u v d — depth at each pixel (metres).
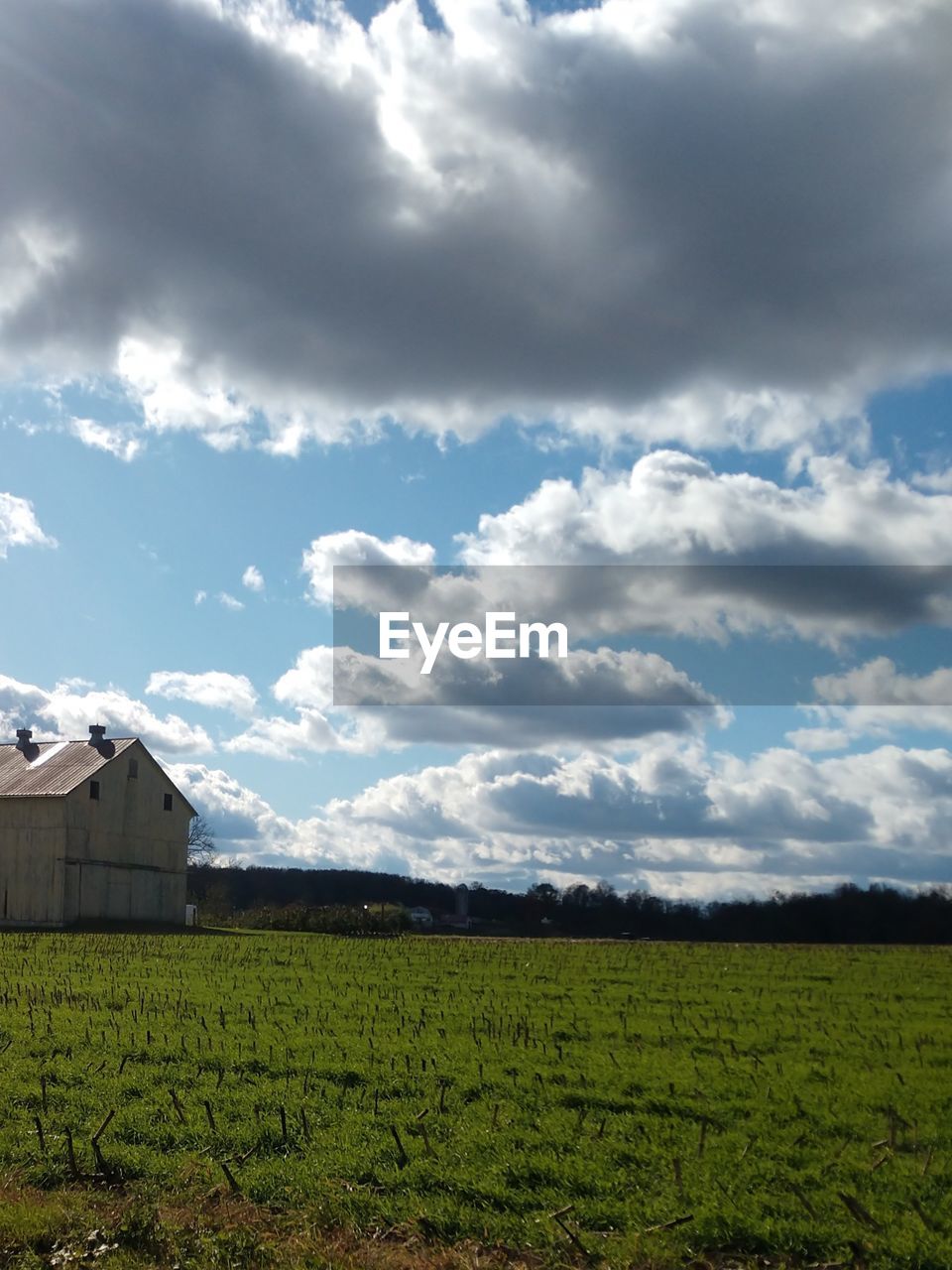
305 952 49.72
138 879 73.00
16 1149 14.91
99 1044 22.23
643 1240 11.68
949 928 94.25
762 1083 18.83
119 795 72.12
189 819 77.44
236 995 31.34
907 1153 14.92
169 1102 17.22
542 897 107.56
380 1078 19.09
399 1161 14.29
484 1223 12.23
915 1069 20.72
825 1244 11.52
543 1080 19.03
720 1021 27.30
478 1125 15.79
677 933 102.56
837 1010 30.09
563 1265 11.24
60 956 45.19
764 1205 12.51
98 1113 16.70
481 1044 22.58
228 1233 12.13
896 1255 11.20
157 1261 11.67
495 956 49.06
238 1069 19.83
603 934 104.44
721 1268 11.26
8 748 75.50
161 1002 29.41
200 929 71.62
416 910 110.06
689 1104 17.16
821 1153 14.62
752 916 100.25
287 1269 11.34
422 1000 30.84
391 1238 12.20
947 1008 30.95
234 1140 15.20
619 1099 17.44
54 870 67.62
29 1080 18.92
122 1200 13.32
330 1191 13.24
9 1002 29.06
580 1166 13.84
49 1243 12.12
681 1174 13.62
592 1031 24.91
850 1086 18.72
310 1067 19.84
